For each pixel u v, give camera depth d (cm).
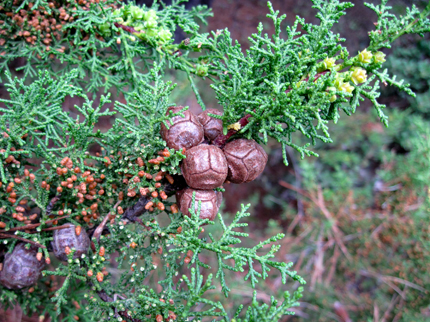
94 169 22
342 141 68
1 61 29
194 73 26
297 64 22
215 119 22
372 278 60
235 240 21
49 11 26
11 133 21
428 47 69
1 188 23
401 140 68
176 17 28
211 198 21
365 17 75
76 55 28
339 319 56
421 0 73
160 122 22
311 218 62
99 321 23
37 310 29
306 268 60
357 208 62
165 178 23
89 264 22
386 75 21
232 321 20
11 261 22
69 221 23
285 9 76
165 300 22
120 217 23
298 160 70
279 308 20
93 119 22
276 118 22
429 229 55
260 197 73
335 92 20
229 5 73
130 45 28
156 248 23
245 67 23
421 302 53
